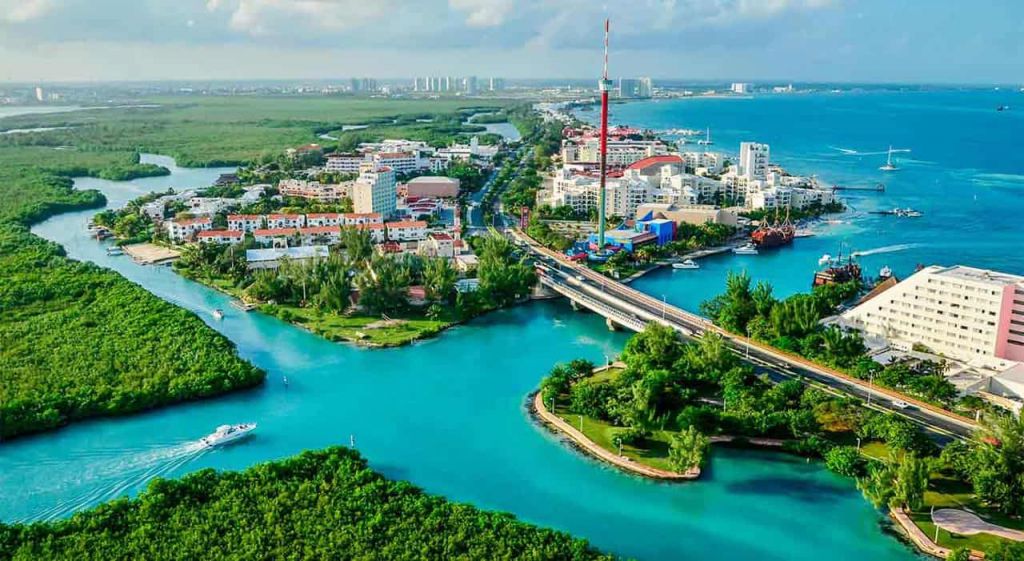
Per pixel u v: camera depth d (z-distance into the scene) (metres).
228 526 191.25
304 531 189.88
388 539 188.50
